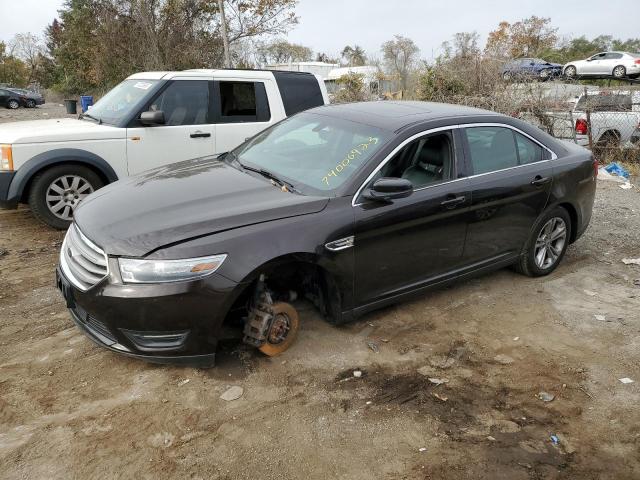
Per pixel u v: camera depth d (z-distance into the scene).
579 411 3.43
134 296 3.14
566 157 5.29
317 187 3.93
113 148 6.35
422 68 15.51
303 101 7.83
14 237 6.03
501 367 3.89
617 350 4.18
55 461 2.80
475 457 2.99
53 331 4.04
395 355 3.95
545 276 5.52
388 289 4.14
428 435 3.15
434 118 4.41
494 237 4.77
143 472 2.76
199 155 7.02
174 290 3.16
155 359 3.32
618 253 6.30
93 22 24.78
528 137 5.03
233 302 3.33
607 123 12.00
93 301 3.24
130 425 3.08
